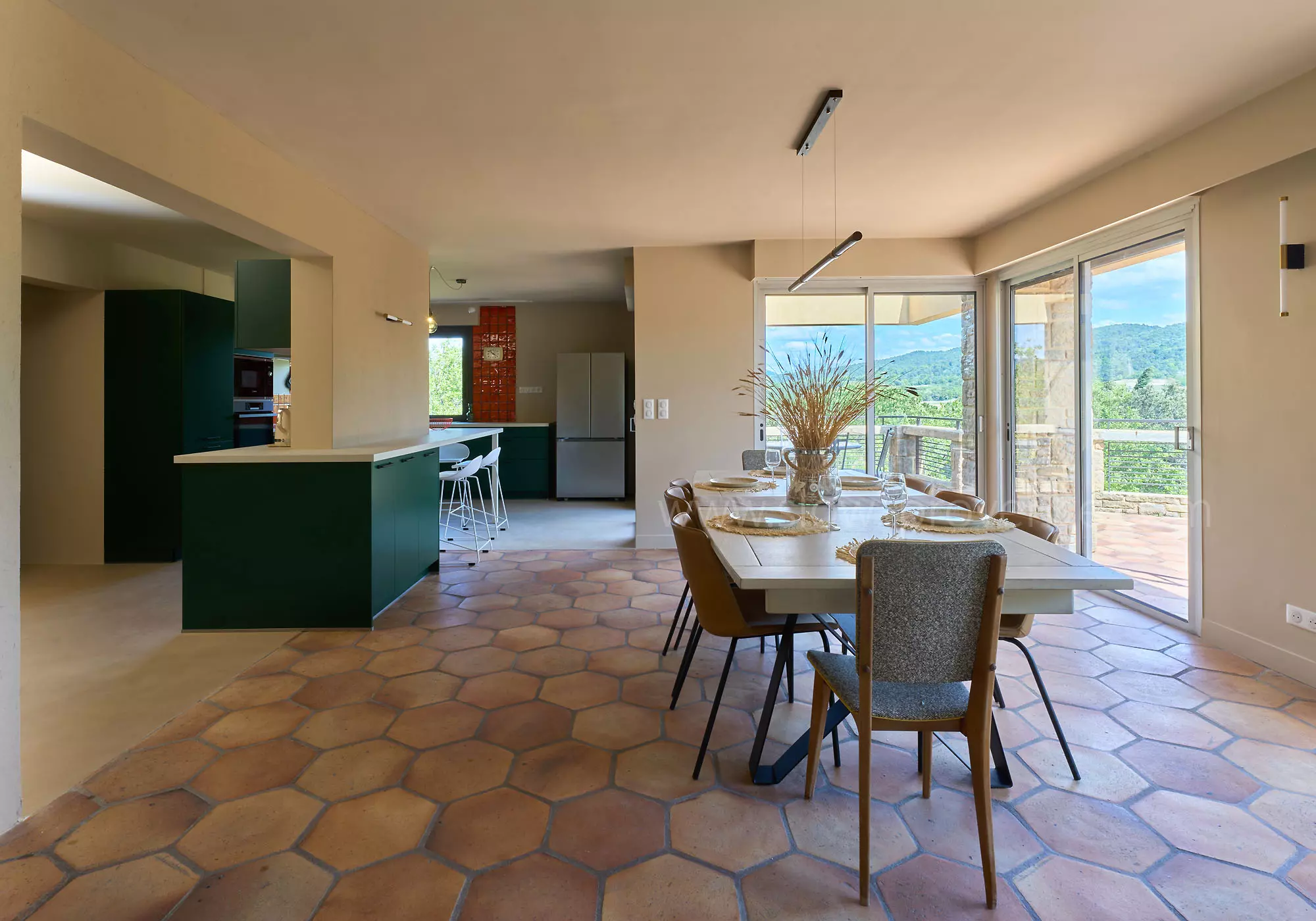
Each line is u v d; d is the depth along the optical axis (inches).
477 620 138.5
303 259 150.7
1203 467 124.2
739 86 102.8
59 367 190.1
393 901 59.7
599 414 321.4
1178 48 92.4
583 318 342.6
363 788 77.4
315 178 141.6
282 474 131.8
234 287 229.6
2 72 72.2
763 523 89.9
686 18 84.6
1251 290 112.9
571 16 84.1
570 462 322.0
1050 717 80.5
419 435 204.5
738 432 205.6
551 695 102.6
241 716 95.2
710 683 107.4
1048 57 94.7
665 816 72.2
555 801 75.1
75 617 140.8
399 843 67.7
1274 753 84.0
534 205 161.6
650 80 100.7
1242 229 114.2
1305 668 104.7
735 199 158.9
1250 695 100.7
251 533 131.7
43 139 82.5
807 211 169.2
